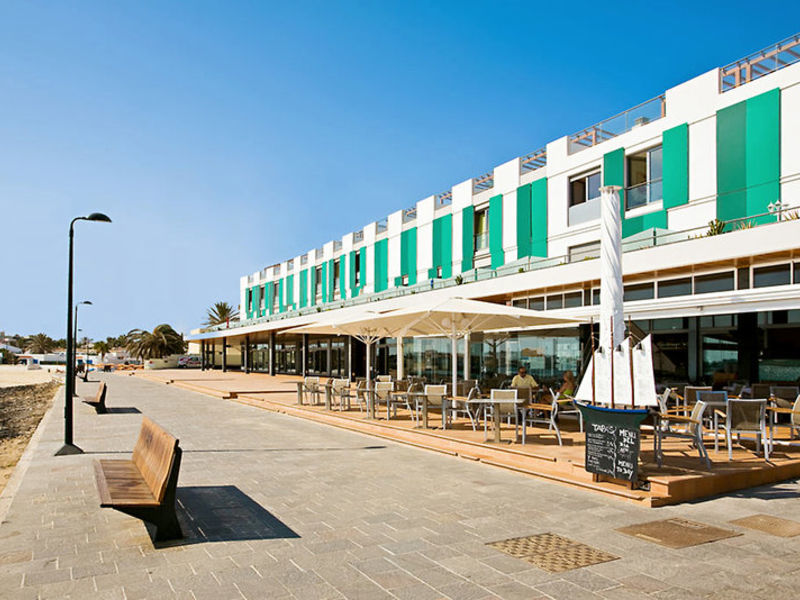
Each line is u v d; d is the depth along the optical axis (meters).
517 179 23.55
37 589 4.22
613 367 7.36
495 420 9.85
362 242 35.03
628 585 4.31
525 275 18.00
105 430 13.78
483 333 22.75
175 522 5.37
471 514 6.23
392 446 11.06
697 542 5.28
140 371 59.72
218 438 12.23
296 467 8.94
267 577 4.46
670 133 17.38
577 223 20.72
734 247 12.38
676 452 8.88
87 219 10.68
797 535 5.49
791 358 12.34
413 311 11.71
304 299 43.28
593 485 7.24
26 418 22.12
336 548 5.14
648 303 13.76
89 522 5.98
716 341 13.88
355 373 34.53
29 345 137.62
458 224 26.92
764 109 15.02
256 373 51.06
